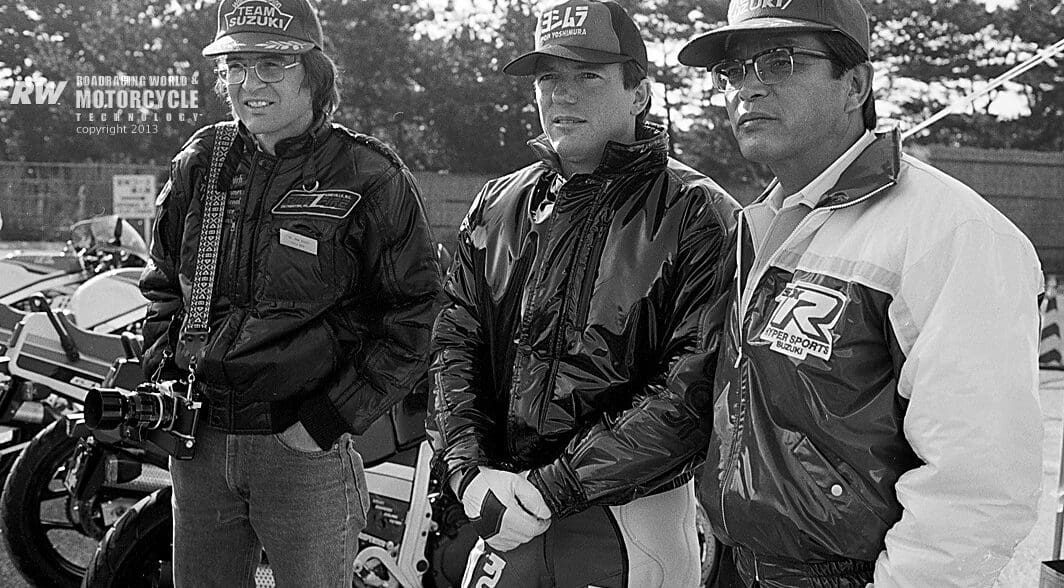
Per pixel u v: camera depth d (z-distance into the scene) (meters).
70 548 4.17
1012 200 13.79
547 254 2.05
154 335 2.45
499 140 15.09
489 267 2.17
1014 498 1.32
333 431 2.30
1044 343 9.00
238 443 2.29
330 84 2.32
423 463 3.05
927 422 1.36
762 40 1.59
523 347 2.06
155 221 2.41
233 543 2.40
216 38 2.28
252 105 2.23
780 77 1.59
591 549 2.03
